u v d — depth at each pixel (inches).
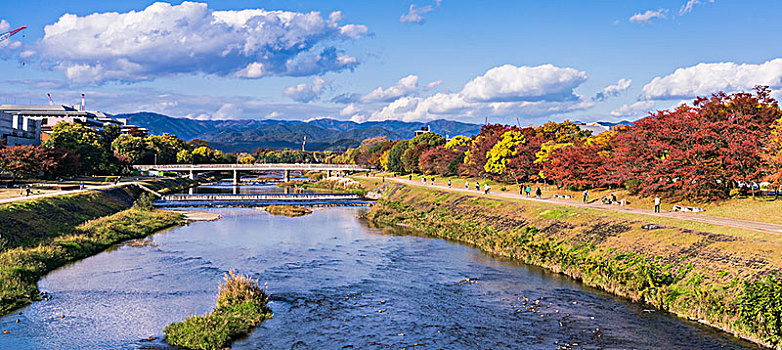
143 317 1390.3
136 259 2114.9
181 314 1418.6
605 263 1759.4
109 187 4323.3
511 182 4375.0
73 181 4921.3
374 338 1255.5
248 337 1257.4
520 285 1712.6
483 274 1871.3
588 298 1555.1
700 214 2218.3
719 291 1363.2
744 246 1521.9
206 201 4564.5
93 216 3085.6
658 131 2556.6
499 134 5007.4
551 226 2357.3
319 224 3233.3
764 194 2377.0
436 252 2294.5
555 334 1270.9
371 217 3479.3
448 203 3560.5
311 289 1684.3
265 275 1868.8
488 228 2696.9
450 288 1686.8
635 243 1836.9
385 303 1531.7
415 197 4143.7
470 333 1285.7
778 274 1301.7
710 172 2304.4
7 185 3954.2
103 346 1189.7
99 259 2106.3
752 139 2245.3
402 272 1913.1
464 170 4977.9
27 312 1418.6
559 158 3474.4
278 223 3265.3
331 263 2071.9
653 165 2512.3
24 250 1953.7
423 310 1464.1
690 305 1360.7
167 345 1193.4
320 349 1186.0
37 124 6333.7
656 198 2331.4
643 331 1273.4
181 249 2343.8
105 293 1608.0
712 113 2468.0
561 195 3221.0
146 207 3595.0
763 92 2496.3
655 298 1466.5
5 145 4653.1
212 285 1721.2
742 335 1210.0
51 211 2714.1
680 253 1633.9
